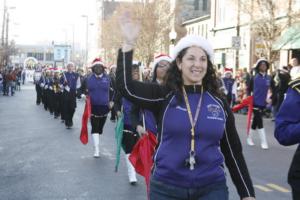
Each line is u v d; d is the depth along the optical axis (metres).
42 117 21.61
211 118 3.63
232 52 40.97
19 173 9.31
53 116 22.19
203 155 3.61
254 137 15.09
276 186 8.38
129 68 3.71
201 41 3.73
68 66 17.19
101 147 12.70
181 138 3.61
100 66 11.24
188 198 3.64
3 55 60.41
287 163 10.60
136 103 3.76
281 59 28.86
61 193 7.81
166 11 52.00
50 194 7.74
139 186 8.36
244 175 3.78
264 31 25.08
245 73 24.22
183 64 3.71
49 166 10.02
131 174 8.50
